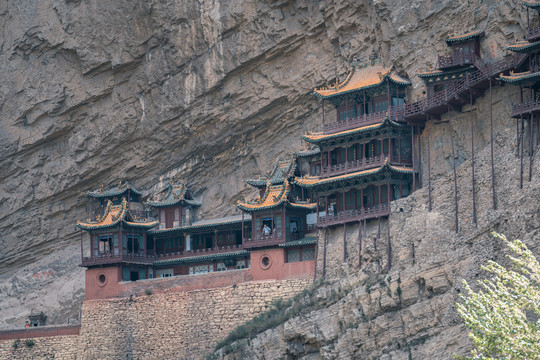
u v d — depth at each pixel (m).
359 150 101.88
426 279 83.69
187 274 117.31
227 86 118.81
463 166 88.88
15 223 131.25
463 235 85.62
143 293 109.81
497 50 91.69
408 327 83.19
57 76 126.88
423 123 97.31
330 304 91.44
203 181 124.62
